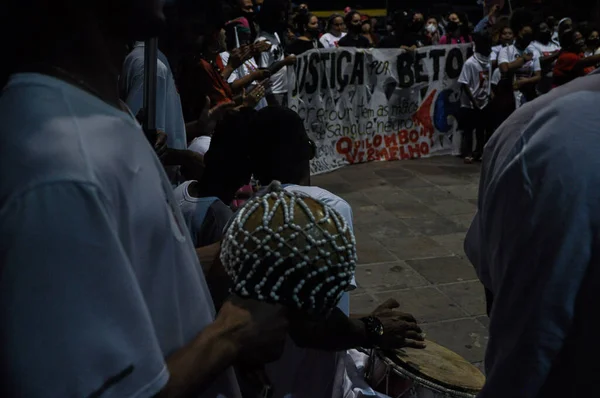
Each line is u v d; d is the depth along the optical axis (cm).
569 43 768
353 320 201
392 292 456
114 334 71
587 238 99
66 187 69
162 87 266
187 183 226
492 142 117
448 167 789
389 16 1384
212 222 212
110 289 71
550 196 101
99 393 71
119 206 75
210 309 99
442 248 538
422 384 226
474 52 792
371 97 786
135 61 272
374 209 635
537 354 104
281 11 659
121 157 76
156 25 84
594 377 103
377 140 805
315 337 172
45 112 72
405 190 698
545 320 103
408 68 797
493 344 112
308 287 90
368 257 515
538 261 103
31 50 80
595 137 100
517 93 820
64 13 79
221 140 222
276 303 90
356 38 925
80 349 69
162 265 83
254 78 538
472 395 221
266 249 90
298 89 710
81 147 72
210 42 375
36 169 69
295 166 223
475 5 1477
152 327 76
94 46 81
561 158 100
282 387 206
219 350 86
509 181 107
